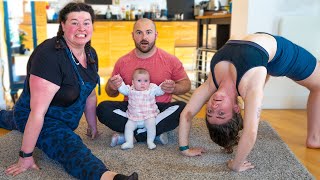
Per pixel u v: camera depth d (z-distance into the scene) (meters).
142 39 1.93
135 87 1.80
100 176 1.25
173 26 5.50
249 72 1.41
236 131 1.46
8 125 2.11
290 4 2.73
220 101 1.42
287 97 2.82
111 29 5.24
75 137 1.47
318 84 1.81
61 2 5.00
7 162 1.57
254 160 1.62
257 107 1.35
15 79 3.13
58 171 1.48
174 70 2.02
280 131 2.18
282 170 1.51
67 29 1.51
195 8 5.71
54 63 1.46
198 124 2.25
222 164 1.58
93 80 1.66
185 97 3.42
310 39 2.71
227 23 3.32
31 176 1.42
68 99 1.57
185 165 1.57
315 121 1.85
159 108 1.89
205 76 3.67
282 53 1.65
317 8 2.76
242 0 2.77
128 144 1.77
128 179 1.19
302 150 1.84
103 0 5.57
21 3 3.12
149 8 5.84
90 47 1.70
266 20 2.72
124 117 1.82
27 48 3.23
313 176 1.46
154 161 1.61
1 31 2.91
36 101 1.41
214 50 3.45
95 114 1.91
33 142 1.44
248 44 1.50
